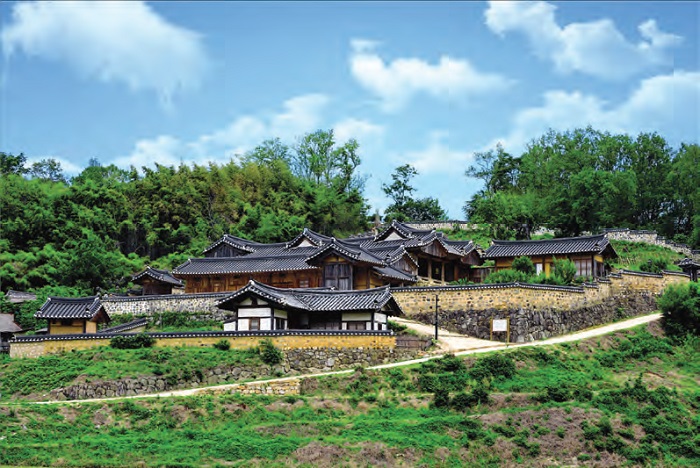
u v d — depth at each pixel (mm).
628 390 53938
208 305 77375
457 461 45594
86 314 67812
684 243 106625
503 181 140375
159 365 54844
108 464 43062
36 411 48125
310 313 62781
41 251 96438
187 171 119250
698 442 49000
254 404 50281
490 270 94438
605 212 112938
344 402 51406
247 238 110625
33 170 145250
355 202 130875
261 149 139000
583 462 46656
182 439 46312
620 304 74562
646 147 119000
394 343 58562
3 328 76000
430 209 145625
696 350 63219
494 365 55312
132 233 109812
